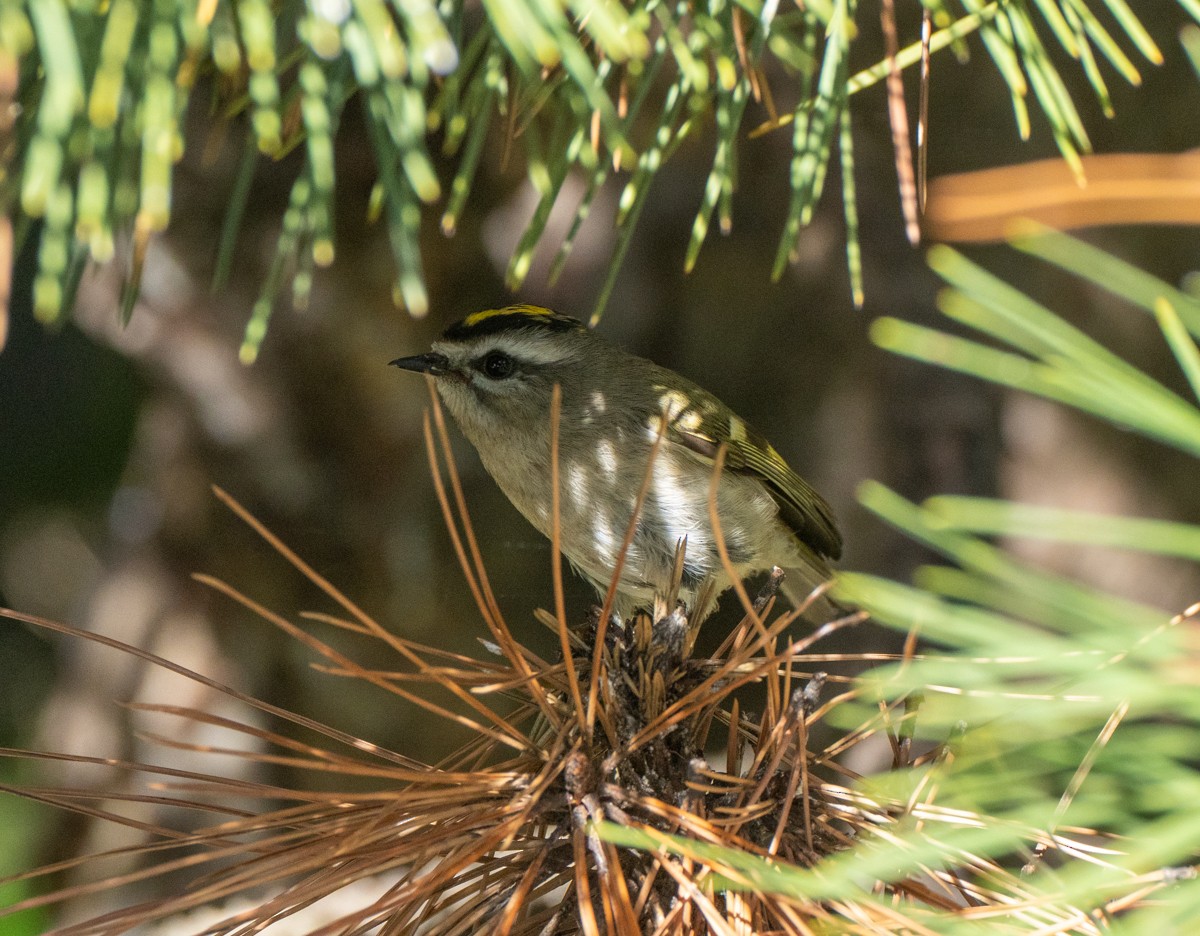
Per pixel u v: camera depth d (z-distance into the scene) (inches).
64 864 77.8
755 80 88.0
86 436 96.0
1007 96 93.7
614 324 94.7
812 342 94.7
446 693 94.2
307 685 94.0
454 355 91.6
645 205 94.5
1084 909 65.2
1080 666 53.4
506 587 94.7
